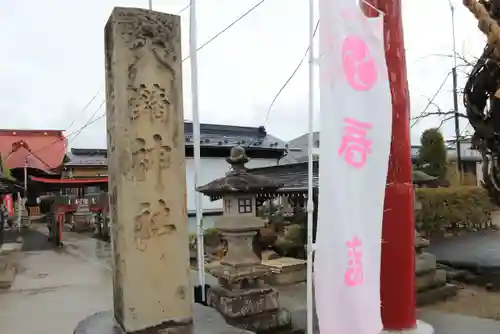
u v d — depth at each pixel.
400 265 5.06
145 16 4.59
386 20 5.20
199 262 7.75
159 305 4.52
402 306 5.06
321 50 3.73
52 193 28.06
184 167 4.75
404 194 5.11
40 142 31.64
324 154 3.61
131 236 4.43
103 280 10.95
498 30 4.54
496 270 10.34
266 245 11.80
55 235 18.52
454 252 12.27
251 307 6.69
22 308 8.27
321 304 3.53
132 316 4.38
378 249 3.72
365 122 3.74
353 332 3.52
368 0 5.18
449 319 7.26
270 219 13.62
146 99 4.56
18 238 20.98
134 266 4.42
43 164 29.08
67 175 25.97
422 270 8.70
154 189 4.56
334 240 3.54
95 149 28.86
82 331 4.67
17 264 13.51
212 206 18.66
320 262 3.56
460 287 9.77
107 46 4.84
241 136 21.72
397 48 5.21
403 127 5.15
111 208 4.86
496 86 6.67
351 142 3.66
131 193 4.45
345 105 3.66
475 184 19.98
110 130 4.79
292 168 14.22
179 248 4.65
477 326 6.86
